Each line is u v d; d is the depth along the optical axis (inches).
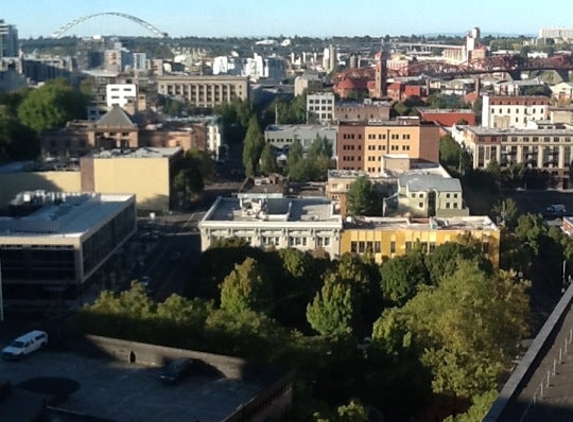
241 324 4475.9
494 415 2421.3
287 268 6786.4
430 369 4498.0
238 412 3201.3
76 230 7765.8
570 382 2637.8
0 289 6269.7
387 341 4707.2
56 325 4606.3
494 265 7268.7
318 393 4475.9
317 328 5989.2
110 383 3607.3
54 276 7524.6
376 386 4522.6
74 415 3139.8
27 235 7519.7
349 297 6013.8
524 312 5600.4
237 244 7052.2
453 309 4781.0
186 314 4645.7
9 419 3006.9
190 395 3484.3
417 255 6860.2
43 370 3747.5
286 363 4404.5
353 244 7721.5
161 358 3814.0
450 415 4109.3
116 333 4473.4
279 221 7844.5
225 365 3698.3
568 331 3065.9
